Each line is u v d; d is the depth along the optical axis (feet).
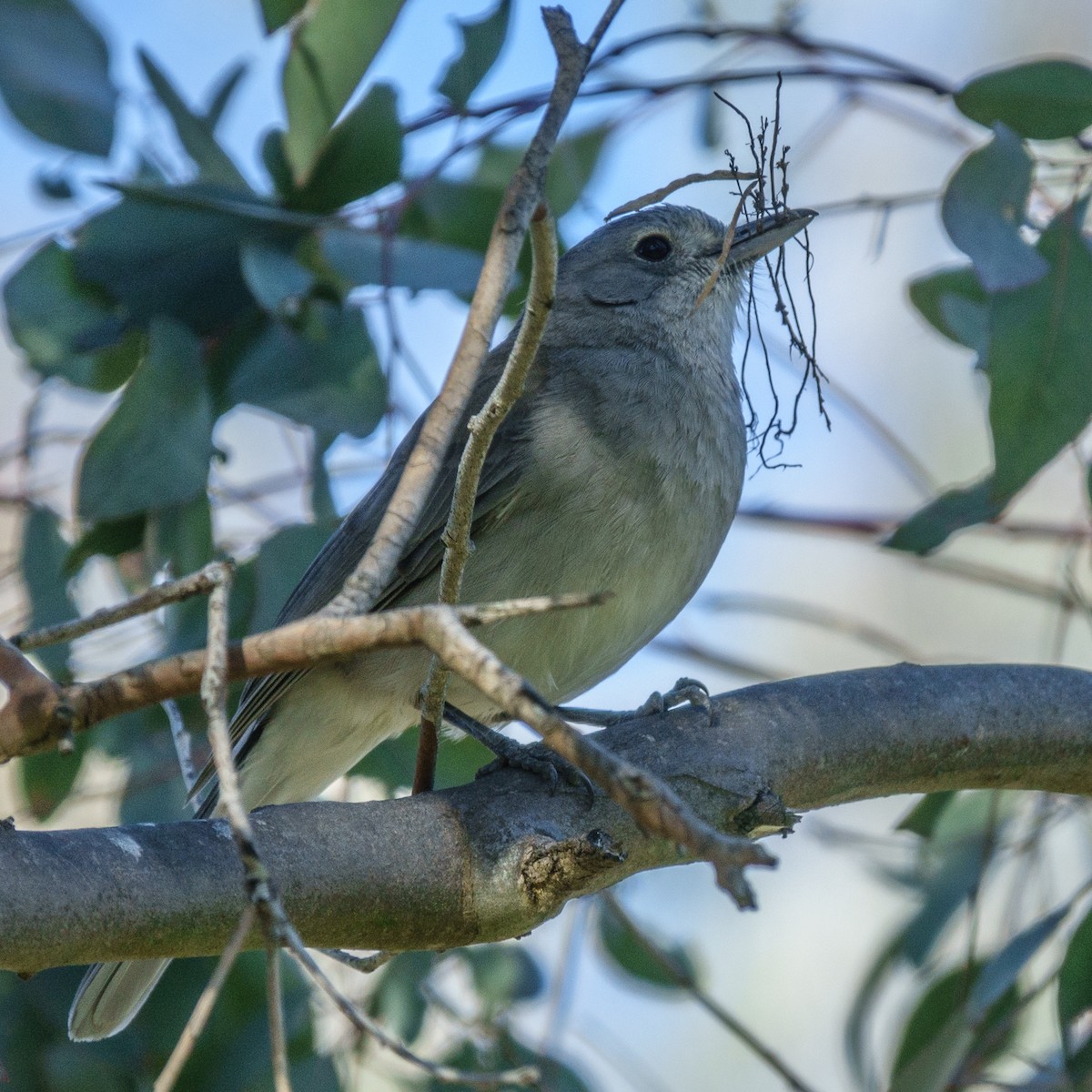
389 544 17.30
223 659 15.44
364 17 27.76
